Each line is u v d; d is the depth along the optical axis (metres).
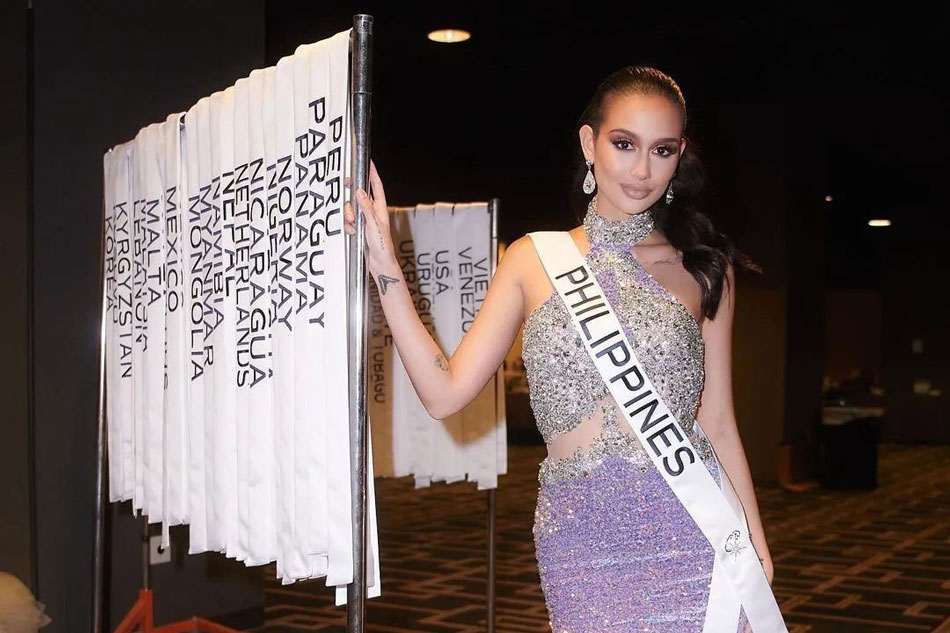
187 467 2.80
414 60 7.44
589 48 7.30
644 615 1.78
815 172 10.33
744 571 1.82
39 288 4.00
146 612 4.06
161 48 4.38
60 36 4.07
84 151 4.14
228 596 4.64
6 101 3.90
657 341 1.83
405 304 1.82
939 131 10.19
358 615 1.94
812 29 7.02
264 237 2.29
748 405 9.92
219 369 2.53
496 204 4.00
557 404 1.84
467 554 6.62
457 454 4.07
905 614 5.15
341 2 6.09
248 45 4.67
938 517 8.27
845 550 6.86
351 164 1.94
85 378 4.12
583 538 1.81
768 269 9.81
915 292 16.20
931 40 7.32
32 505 3.95
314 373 2.05
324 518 2.05
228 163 2.51
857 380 15.81
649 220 1.91
